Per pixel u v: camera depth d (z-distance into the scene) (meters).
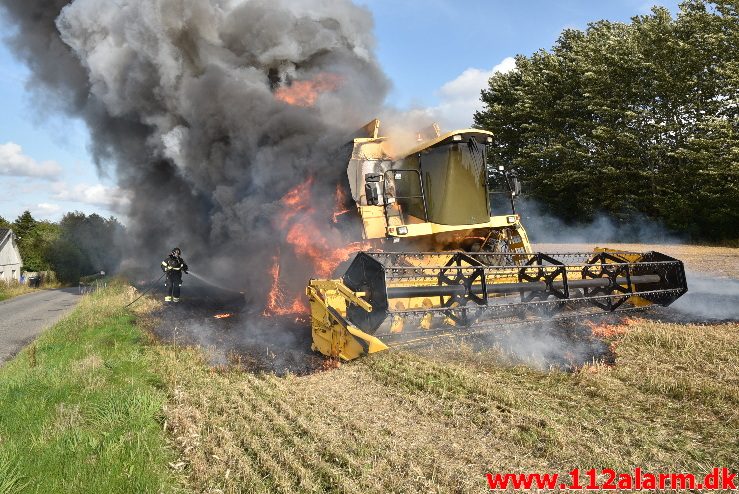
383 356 6.84
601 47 29.34
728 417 4.63
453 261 6.84
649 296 7.92
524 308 6.68
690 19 25.44
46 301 20.91
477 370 6.20
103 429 4.73
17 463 3.98
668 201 26.02
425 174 9.20
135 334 9.32
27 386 6.21
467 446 4.25
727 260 16.12
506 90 35.66
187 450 4.25
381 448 4.22
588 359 6.45
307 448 4.24
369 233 8.95
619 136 26.91
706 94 25.20
